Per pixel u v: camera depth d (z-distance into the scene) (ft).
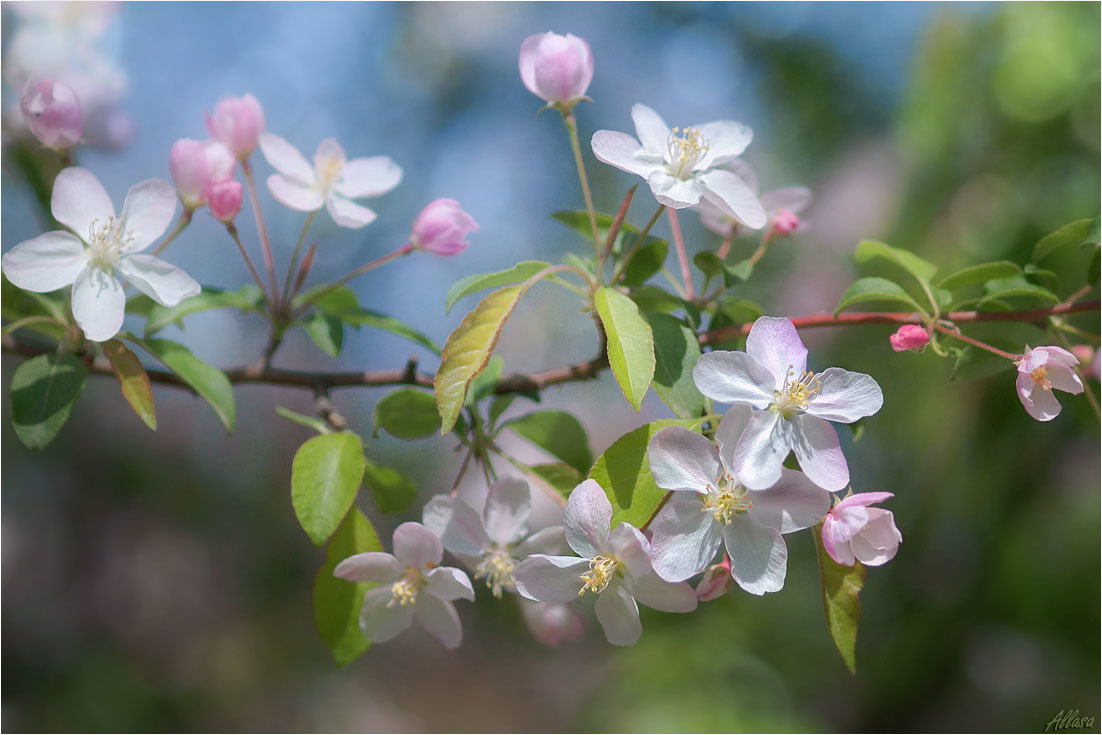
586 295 1.84
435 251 1.99
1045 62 2.35
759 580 1.68
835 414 1.70
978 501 2.58
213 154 1.95
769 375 1.70
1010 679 2.69
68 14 2.26
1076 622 2.46
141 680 3.75
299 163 2.01
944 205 2.46
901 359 2.65
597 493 1.70
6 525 3.73
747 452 1.68
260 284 1.98
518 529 1.81
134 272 1.83
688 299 1.91
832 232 3.14
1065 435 2.45
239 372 1.95
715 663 2.83
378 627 1.82
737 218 1.79
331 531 1.78
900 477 2.81
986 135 2.44
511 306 1.75
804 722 2.78
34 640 3.66
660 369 1.78
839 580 1.72
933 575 2.81
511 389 1.90
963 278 1.88
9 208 2.82
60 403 1.82
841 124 3.51
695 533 1.69
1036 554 2.48
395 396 1.92
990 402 2.48
